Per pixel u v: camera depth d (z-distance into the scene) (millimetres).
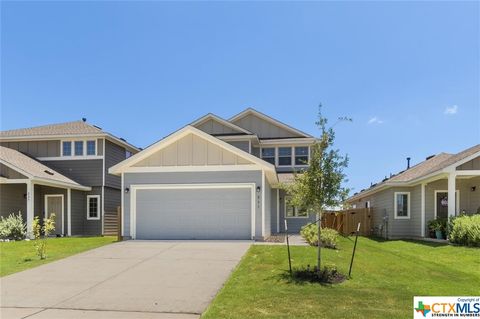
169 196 15805
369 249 13547
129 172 15953
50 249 13836
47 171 20672
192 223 15586
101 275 9117
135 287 7953
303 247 12344
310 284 7898
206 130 22516
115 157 24047
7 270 9906
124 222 15781
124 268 9828
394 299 6867
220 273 9086
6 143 23281
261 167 15312
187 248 12727
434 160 22188
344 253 11594
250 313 6016
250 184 15305
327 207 8734
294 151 23281
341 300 6734
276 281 8109
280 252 11281
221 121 22375
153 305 6703
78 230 22000
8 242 16250
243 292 7277
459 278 9156
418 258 12375
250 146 21641
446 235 16547
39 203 21531
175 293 7445
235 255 11297
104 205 22359
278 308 6266
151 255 11539
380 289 7605
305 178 8742
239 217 15375
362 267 9656
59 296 7367
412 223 20156
